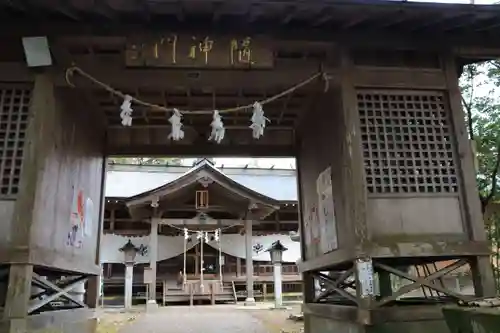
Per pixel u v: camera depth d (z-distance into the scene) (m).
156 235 19.33
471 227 4.73
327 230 5.65
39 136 4.57
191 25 4.82
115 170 25.91
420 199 4.82
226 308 16.98
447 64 5.25
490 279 4.58
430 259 5.06
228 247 22.20
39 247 4.45
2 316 4.07
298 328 9.78
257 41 4.92
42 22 4.66
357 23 4.87
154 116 7.03
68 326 5.39
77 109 5.73
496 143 7.71
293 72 5.07
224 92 6.10
